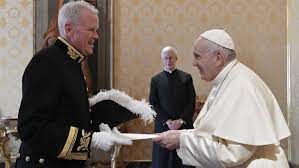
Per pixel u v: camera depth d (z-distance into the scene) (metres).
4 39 7.74
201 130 2.87
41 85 2.62
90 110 2.94
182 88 6.18
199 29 7.86
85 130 2.76
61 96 2.69
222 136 2.72
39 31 7.71
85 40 2.80
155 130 6.17
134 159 7.71
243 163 2.81
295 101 7.39
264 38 7.90
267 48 7.90
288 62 7.66
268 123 2.72
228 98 2.83
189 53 7.84
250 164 2.78
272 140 2.67
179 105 6.12
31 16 7.74
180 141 2.95
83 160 2.84
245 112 2.75
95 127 2.90
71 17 2.78
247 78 2.88
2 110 7.73
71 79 2.73
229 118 2.75
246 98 2.79
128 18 7.82
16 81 7.74
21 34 7.74
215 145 2.76
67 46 2.79
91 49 2.86
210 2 7.87
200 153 2.82
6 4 7.74
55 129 2.59
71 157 2.65
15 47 7.74
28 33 7.73
